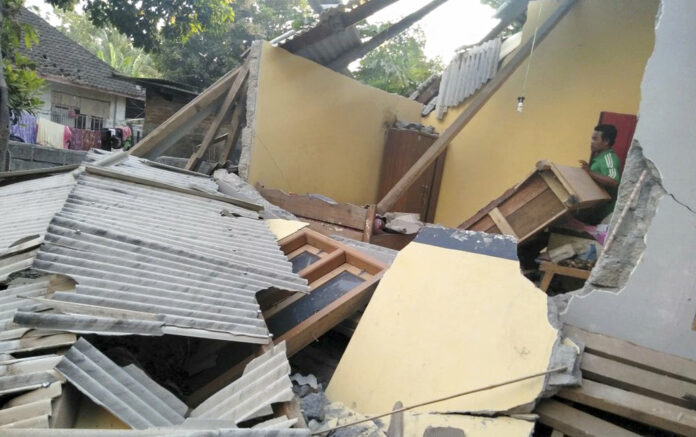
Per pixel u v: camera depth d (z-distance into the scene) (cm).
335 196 729
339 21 530
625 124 531
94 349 163
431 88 954
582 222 445
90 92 1506
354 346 288
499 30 740
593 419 226
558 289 430
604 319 270
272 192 564
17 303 187
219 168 650
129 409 147
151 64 2283
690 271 246
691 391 227
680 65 248
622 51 544
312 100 649
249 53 607
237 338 213
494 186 686
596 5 569
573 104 591
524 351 241
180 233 314
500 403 227
